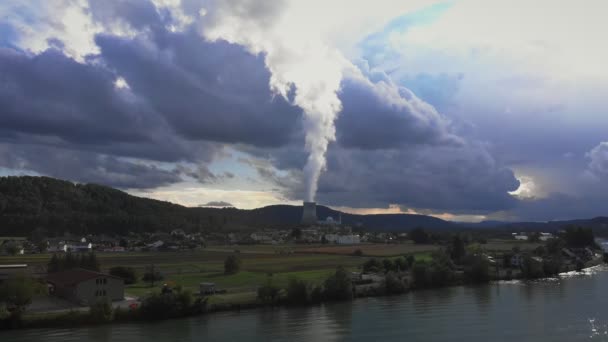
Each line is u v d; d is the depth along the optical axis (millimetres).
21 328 94250
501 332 96375
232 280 152500
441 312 114188
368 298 134125
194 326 98750
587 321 104688
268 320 105000
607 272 198250
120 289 117250
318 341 89500
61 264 157500
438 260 182375
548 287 153875
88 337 88688
